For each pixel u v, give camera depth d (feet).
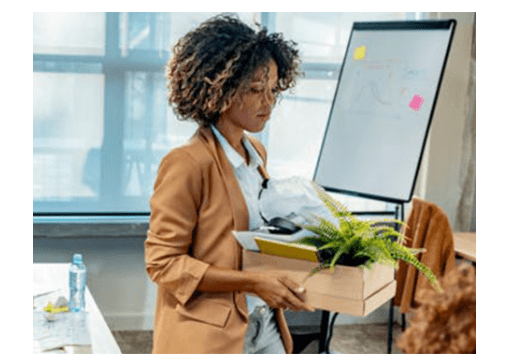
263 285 5.57
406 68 11.53
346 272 5.69
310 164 13.56
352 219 5.95
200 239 5.65
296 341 10.80
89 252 12.71
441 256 10.97
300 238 5.83
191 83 5.65
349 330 13.56
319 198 6.04
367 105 11.83
